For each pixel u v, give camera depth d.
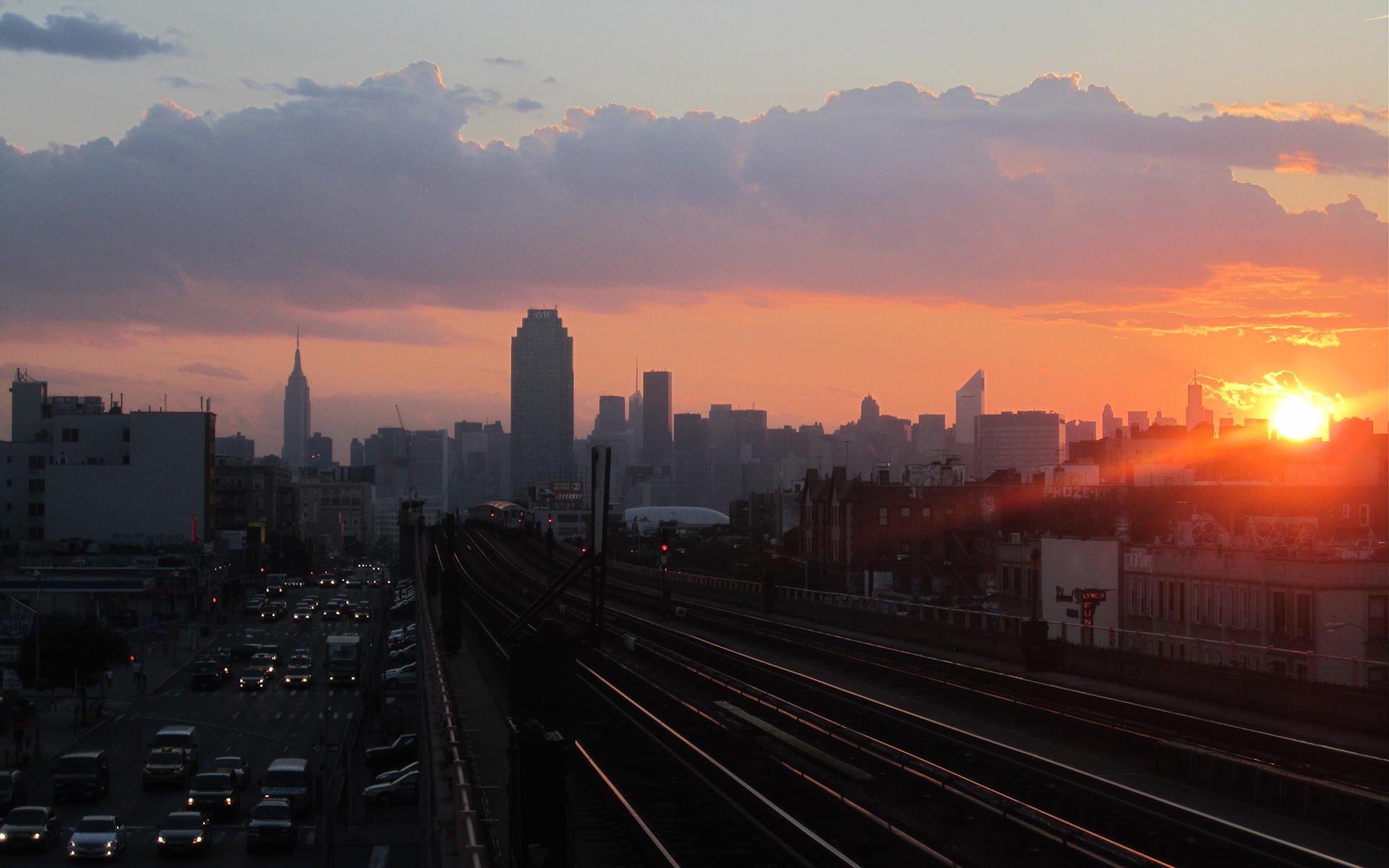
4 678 81.06
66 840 49.69
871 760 29.95
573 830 18.05
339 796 56.44
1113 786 25.45
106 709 83.25
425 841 26.72
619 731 37.44
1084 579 72.38
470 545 181.38
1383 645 51.66
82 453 162.38
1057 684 41.16
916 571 128.75
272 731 75.44
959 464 144.38
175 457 160.38
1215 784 26.28
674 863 21.36
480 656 54.31
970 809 25.06
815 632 63.03
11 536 159.88
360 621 139.50
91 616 105.44
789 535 169.75
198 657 111.19
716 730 34.72
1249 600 56.94
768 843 23.19
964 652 52.84
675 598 99.75
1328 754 26.50
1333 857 20.48
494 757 29.02
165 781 59.88
